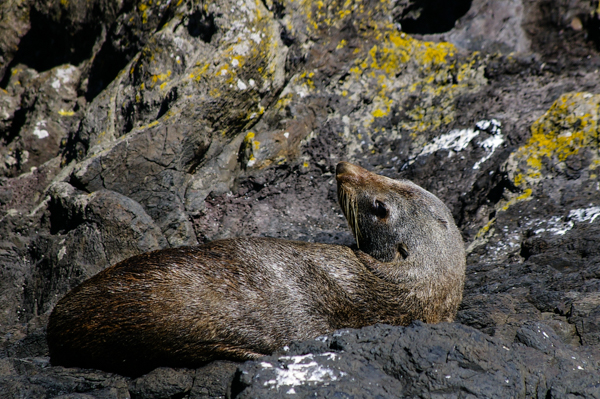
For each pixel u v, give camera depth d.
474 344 13.91
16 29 34.34
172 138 27.56
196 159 28.78
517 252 23.73
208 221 28.06
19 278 24.73
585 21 32.94
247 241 17.34
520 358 13.95
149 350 15.16
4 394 14.50
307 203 29.23
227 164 29.59
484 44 33.09
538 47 33.19
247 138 30.05
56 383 14.91
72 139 30.95
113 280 15.48
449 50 32.88
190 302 15.20
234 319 15.51
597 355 15.10
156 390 14.51
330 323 16.45
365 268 17.92
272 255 16.97
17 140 31.80
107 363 15.52
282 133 30.17
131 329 14.91
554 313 18.23
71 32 34.12
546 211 24.77
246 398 12.24
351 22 32.66
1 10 34.28
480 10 34.09
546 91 30.30
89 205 24.11
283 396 12.21
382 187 19.70
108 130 30.17
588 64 31.64
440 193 27.92
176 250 16.58
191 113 28.33
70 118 32.62
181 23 30.44
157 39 30.16
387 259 19.06
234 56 29.38
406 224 18.81
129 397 14.67
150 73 29.78
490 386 12.98
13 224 26.33
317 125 31.25
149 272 15.55
